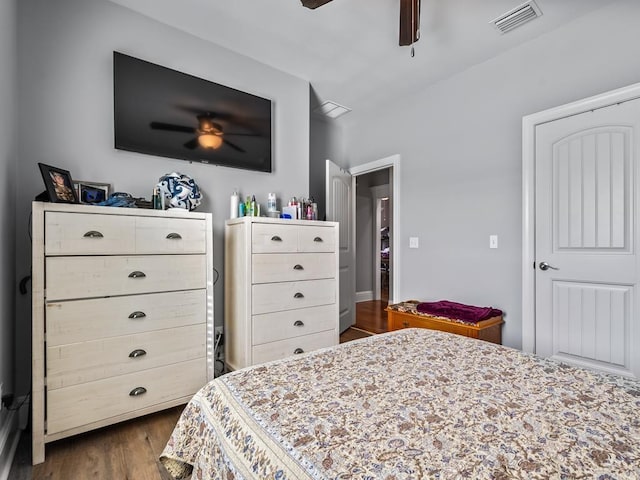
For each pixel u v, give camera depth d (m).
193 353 2.03
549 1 2.09
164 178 2.23
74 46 2.04
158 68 2.30
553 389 0.97
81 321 1.66
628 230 2.05
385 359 1.24
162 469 1.49
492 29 2.36
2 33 1.53
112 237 1.76
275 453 0.70
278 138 2.98
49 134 1.95
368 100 3.56
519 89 2.57
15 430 1.72
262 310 2.31
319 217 4.07
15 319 1.82
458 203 2.99
